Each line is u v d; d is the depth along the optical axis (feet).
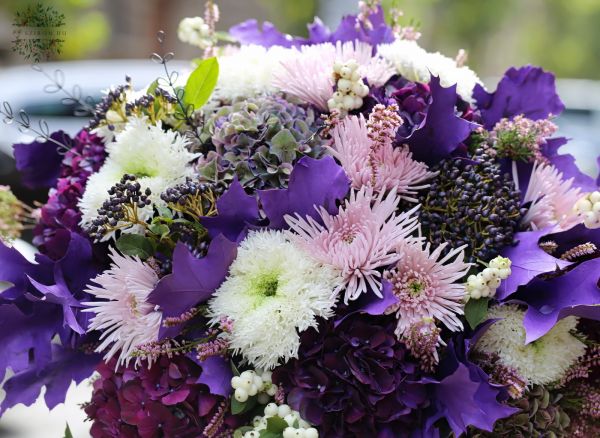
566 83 15.40
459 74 3.92
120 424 3.65
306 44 4.20
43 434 5.43
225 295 3.54
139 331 3.58
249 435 3.50
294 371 3.52
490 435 3.59
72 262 3.69
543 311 3.56
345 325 3.53
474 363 3.58
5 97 9.41
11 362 3.62
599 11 28.09
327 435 3.52
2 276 3.66
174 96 3.85
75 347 3.73
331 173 3.58
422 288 3.54
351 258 3.51
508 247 3.66
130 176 3.61
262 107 3.77
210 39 4.30
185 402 3.55
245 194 3.57
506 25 27.78
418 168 3.66
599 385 3.76
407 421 3.51
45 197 7.43
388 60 3.92
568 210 3.76
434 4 25.82
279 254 3.54
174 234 3.66
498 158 3.81
